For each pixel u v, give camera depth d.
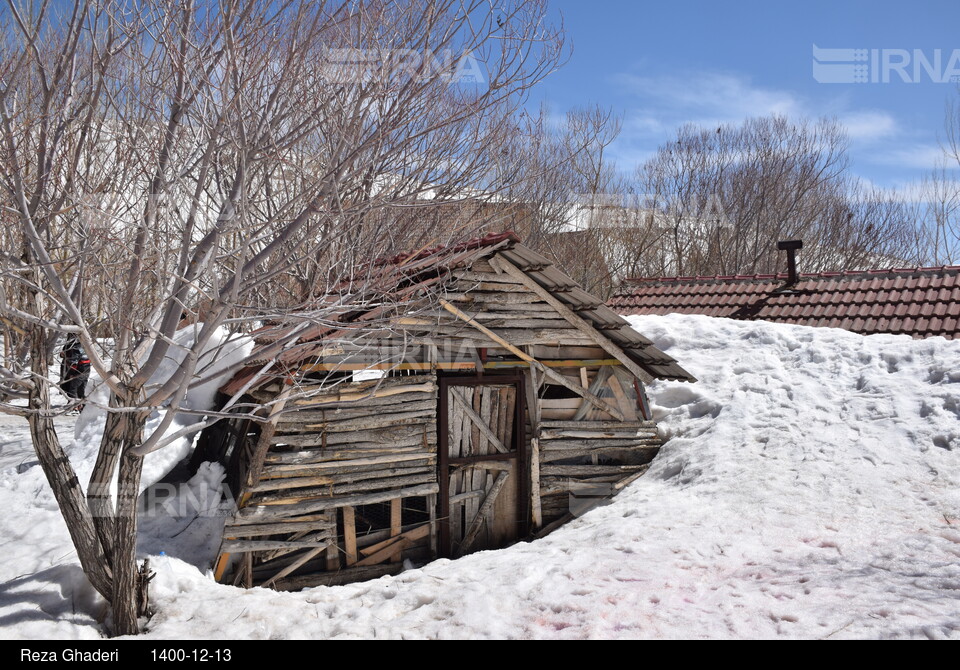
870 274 14.66
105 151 5.37
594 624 5.07
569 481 8.88
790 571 5.86
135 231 5.22
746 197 33.38
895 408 8.90
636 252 30.58
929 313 12.77
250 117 5.17
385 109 5.30
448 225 7.50
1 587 5.78
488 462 8.50
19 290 5.31
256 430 7.81
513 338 8.51
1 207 4.21
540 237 16.83
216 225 4.68
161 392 4.86
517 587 5.85
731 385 10.55
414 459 8.04
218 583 6.72
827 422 9.03
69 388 8.28
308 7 4.94
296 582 7.46
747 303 15.49
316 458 7.49
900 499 7.12
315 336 6.62
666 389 10.86
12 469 9.31
